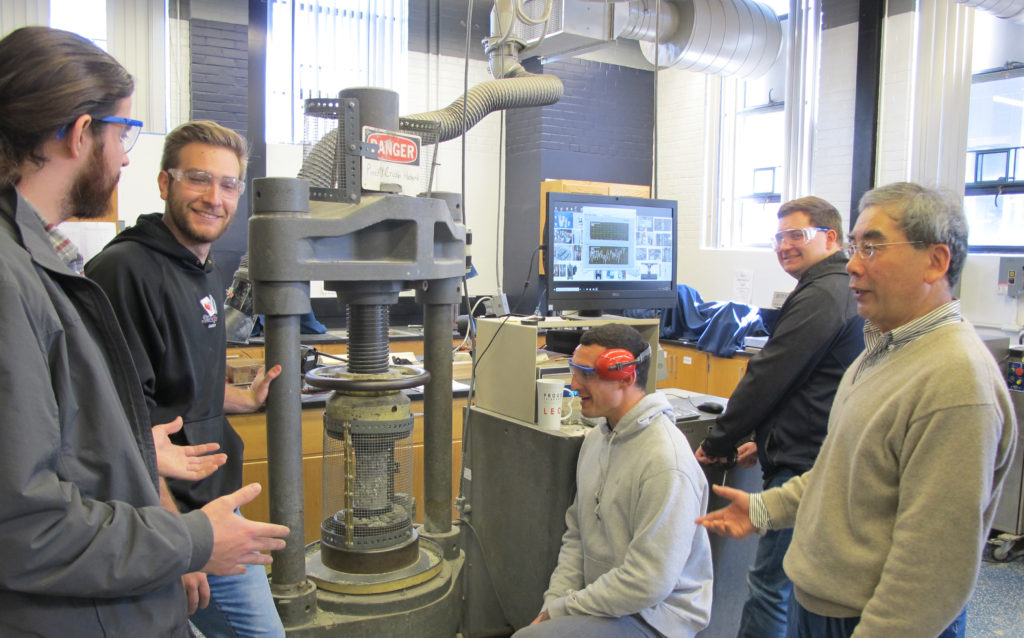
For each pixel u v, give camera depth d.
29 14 4.41
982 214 4.13
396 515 1.67
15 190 0.85
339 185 1.50
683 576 1.62
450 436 1.83
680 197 6.03
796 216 2.03
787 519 1.45
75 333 0.87
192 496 1.49
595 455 1.73
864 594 1.17
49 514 0.78
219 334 1.56
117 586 0.83
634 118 6.17
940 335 1.15
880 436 1.16
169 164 1.46
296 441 1.49
